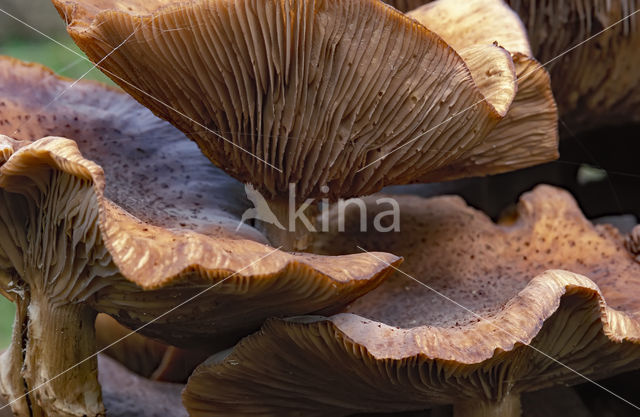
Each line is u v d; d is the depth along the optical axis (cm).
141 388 38
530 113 35
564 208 37
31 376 32
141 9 33
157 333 33
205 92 32
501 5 35
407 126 32
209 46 30
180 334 33
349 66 31
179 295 30
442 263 36
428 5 36
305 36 31
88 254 30
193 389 33
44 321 32
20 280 33
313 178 33
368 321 31
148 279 28
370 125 32
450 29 35
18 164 30
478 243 36
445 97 32
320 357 32
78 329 32
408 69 31
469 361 30
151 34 30
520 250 36
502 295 34
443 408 35
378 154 33
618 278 35
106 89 37
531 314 31
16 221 32
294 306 31
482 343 30
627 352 32
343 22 30
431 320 33
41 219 31
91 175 29
